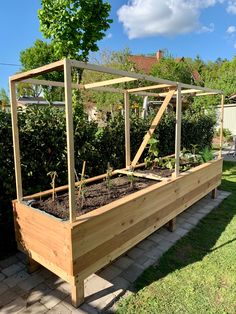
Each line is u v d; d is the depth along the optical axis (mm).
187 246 2969
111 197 2715
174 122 6082
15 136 2355
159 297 2133
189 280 2348
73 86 3047
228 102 16516
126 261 2664
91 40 3645
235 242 3037
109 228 2236
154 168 4141
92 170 3998
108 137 4203
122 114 4867
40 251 2219
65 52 3584
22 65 23109
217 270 2494
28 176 3014
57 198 2658
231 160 8219
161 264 2605
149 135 3848
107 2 3648
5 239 2916
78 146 3666
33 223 2230
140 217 2635
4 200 2803
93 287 2256
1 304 2066
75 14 3428
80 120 3658
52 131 3205
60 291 2221
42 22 3545
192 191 3736
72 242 1896
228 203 4395
